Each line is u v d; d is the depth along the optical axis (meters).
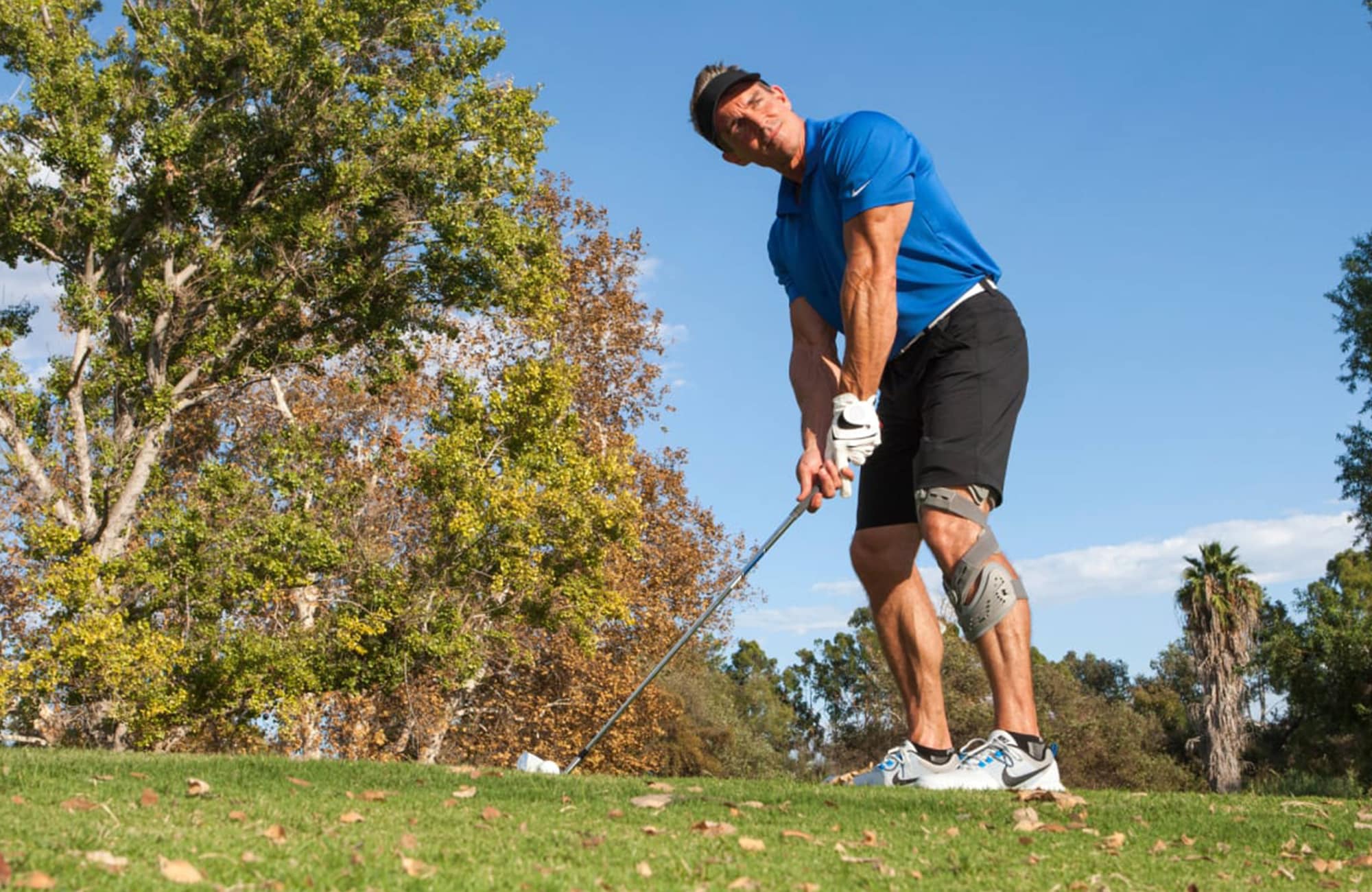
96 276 18.34
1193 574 29.73
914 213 4.09
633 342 25.59
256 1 18.02
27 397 17.72
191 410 22.17
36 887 1.71
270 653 17.70
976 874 2.39
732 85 4.29
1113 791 4.02
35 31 17.06
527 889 1.91
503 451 20.05
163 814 2.54
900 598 4.38
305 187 19.03
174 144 17.42
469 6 19.58
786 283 4.80
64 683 17.48
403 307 19.84
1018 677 3.99
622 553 23.72
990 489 4.02
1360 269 23.62
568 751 23.84
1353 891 2.50
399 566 19.62
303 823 2.49
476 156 18.92
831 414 4.46
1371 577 34.50
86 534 18.02
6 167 17.05
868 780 4.21
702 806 3.16
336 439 21.14
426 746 23.14
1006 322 4.11
